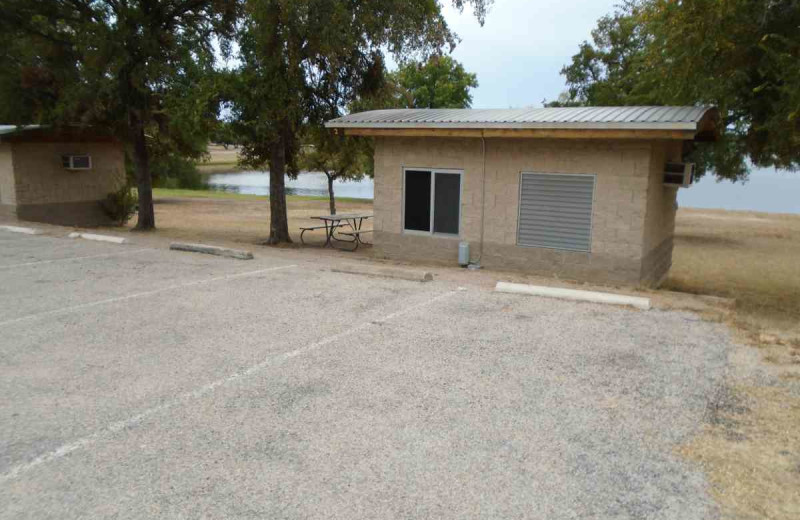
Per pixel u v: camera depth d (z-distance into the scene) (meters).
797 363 6.10
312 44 14.77
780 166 15.77
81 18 17.95
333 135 17.94
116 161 22.12
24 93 19.02
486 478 4.01
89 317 7.87
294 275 10.65
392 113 14.08
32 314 8.02
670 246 13.80
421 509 3.68
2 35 17.39
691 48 11.99
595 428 4.71
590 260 11.42
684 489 3.87
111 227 21.58
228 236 20.45
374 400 5.26
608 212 11.14
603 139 10.97
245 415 4.98
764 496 3.78
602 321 7.68
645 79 18.73
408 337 7.00
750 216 34.75
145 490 3.90
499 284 9.50
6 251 12.90
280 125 16.41
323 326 7.46
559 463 4.20
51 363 6.21
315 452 4.37
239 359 6.30
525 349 6.57
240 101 15.60
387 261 13.26
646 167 10.71
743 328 7.46
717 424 4.76
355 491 3.87
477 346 6.68
